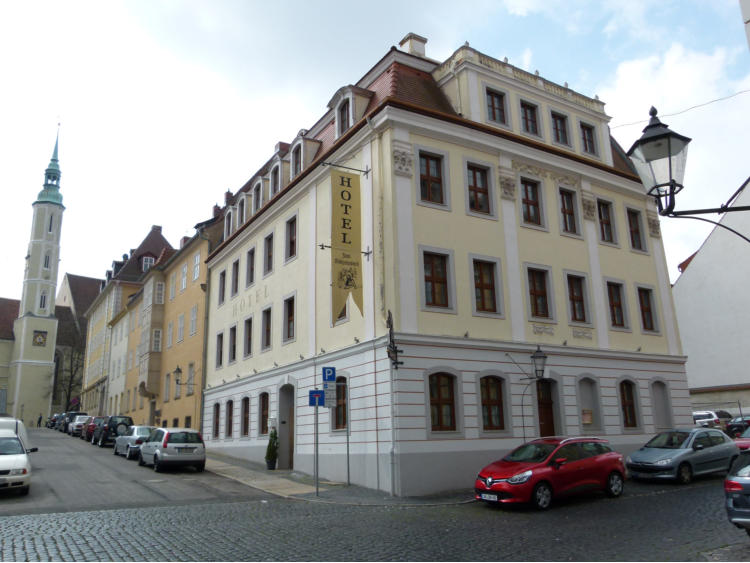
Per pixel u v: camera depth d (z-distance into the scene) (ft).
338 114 76.43
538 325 69.56
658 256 87.25
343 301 61.11
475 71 73.05
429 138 66.59
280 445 78.95
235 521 40.75
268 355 85.40
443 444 58.29
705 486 55.26
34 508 46.37
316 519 41.70
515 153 73.20
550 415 68.74
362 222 65.36
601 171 82.23
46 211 299.38
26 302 287.69
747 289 130.00
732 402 128.36
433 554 30.73
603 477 50.08
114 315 199.11
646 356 79.46
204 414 106.42
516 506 47.19
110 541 34.06
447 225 65.05
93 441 121.90
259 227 93.61
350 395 64.23
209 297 112.68
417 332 59.72
